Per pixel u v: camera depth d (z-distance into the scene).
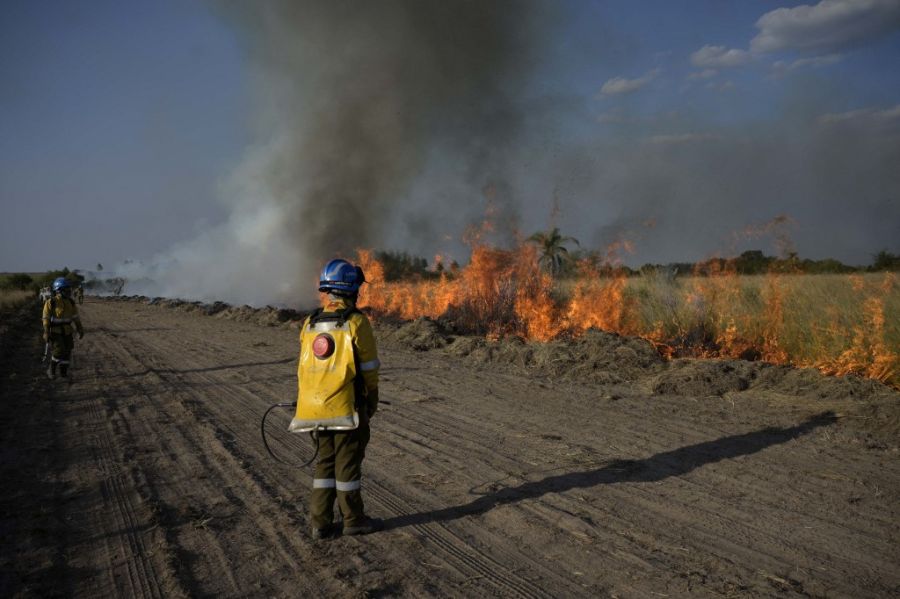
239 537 4.16
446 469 5.46
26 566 3.75
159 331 19.69
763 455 5.59
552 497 4.73
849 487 4.79
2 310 29.36
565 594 3.31
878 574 3.45
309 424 4.05
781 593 3.25
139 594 3.41
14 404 8.61
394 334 14.52
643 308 12.96
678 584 3.38
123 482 5.29
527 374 9.94
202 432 6.98
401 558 3.79
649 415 7.16
